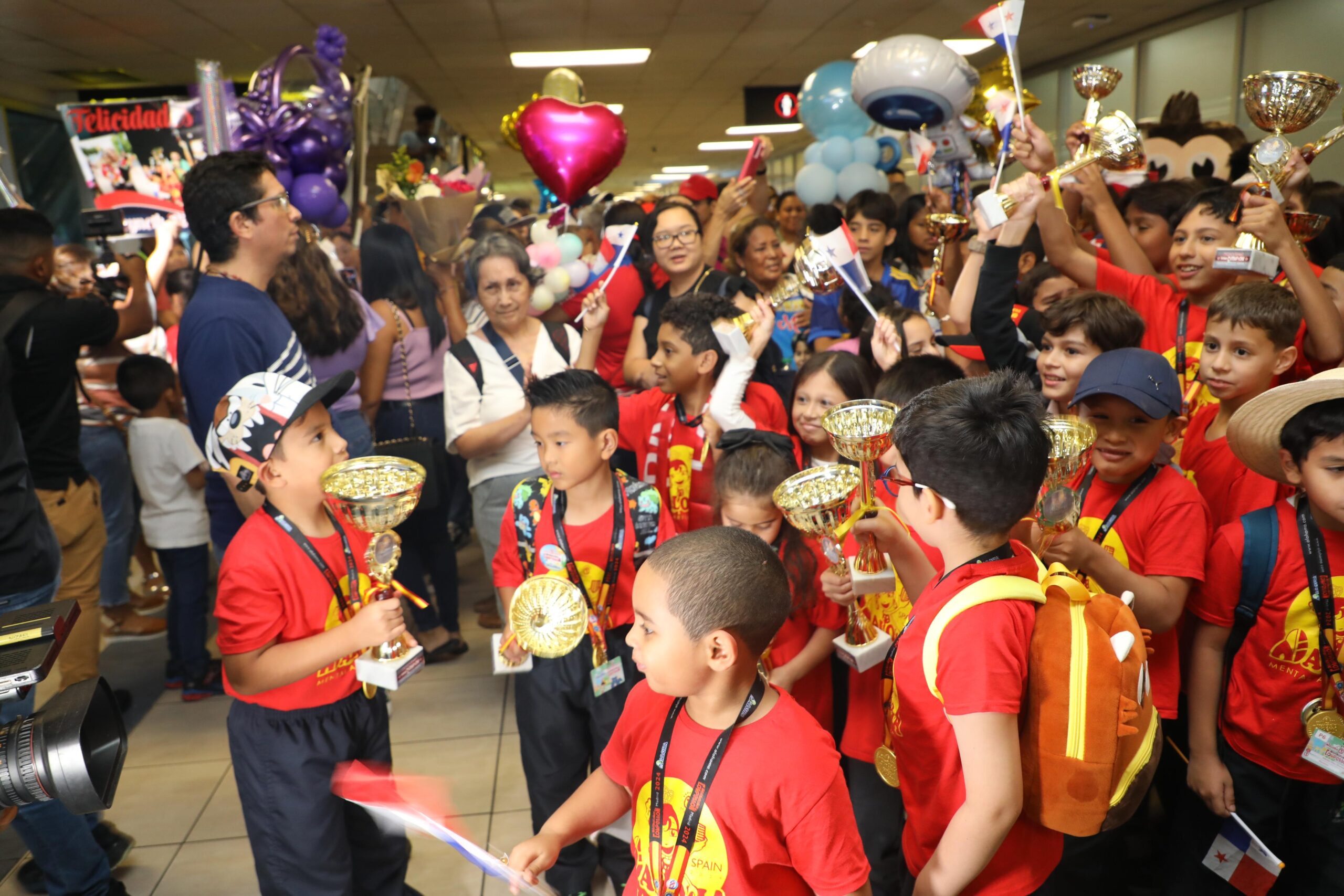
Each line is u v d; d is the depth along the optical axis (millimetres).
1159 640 1828
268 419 1704
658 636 1194
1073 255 2588
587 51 8664
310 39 7602
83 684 1373
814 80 6078
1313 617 1647
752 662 1234
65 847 2119
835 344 3322
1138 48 8891
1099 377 1734
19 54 7598
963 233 3643
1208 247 2379
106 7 6387
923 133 3803
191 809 2719
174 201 4828
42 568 2180
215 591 4672
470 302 3979
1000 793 1138
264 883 1794
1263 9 7324
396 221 4203
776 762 1186
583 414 1896
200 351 2367
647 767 1304
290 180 3496
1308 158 2229
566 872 2086
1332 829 1676
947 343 2547
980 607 1196
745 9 7254
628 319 3705
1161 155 4941
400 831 1976
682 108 12500
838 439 1604
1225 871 1698
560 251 3621
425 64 8875
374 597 1763
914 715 1287
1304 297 2186
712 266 4023
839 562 1648
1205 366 2070
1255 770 1729
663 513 2049
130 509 4125
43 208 9664
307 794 1746
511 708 3258
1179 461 2217
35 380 2793
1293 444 1576
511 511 2094
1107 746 1177
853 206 4457
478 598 4367
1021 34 8852
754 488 1913
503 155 17281
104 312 2977
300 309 2963
